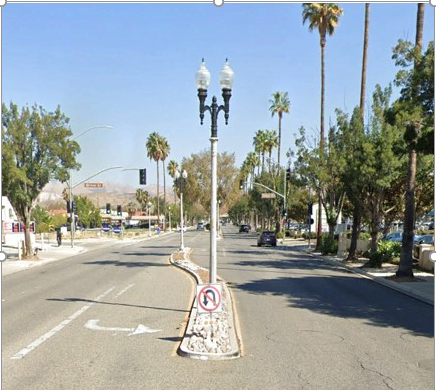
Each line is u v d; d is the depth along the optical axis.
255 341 9.47
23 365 7.88
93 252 41.25
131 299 14.80
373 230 25.83
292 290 17.08
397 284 18.28
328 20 39.22
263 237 48.12
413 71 16.59
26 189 29.92
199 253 37.88
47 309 13.17
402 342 9.46
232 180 75.75
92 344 9.25
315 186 34.31
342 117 27.70
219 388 6.72
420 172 24.80
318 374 7.36
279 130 70.69
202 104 11.06
